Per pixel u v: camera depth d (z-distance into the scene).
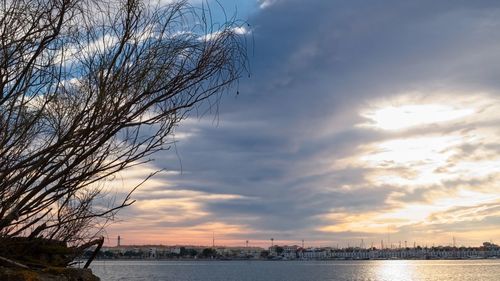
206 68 5.77
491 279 149.00
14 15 5.22
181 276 161.88
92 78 5.46
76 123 5.38
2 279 5.41
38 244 6.82
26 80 5.31
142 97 5.53
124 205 6.59
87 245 7.26
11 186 5.43
